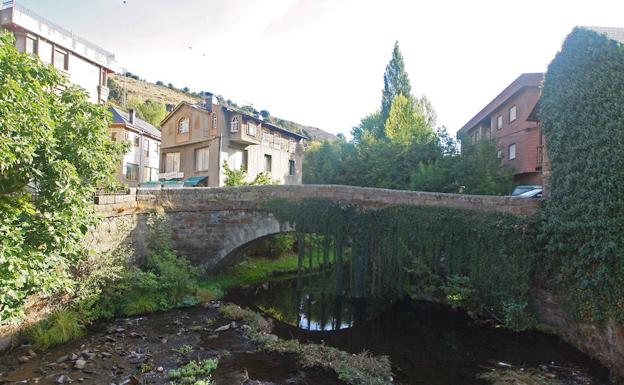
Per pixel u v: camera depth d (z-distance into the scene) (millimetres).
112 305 11125
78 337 9320
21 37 17891
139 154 29969
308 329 11688
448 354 9406
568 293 9445
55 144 7281
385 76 34938
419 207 12945
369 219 13609
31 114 6387
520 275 10898
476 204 12211
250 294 15031
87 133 8430
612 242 7918
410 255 12992
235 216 15117
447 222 12406
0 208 6707
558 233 9844
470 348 9766
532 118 15062
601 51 8953
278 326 11758
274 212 14742
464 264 12125
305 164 31047
